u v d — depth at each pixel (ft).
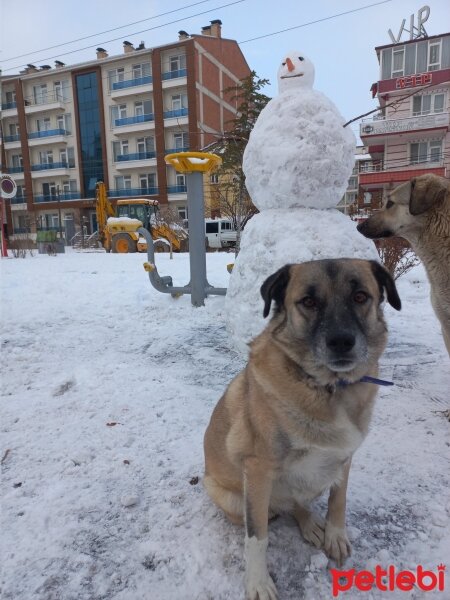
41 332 21.84
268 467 6.88
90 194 171.32
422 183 13.75
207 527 8.15
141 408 13.03
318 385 6.75
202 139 143.95
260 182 16.19
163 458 10.49
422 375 15.28
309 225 15.08
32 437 11.41
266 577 6.82
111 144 164.04
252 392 7.18
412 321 22.47
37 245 92.79
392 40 115.14
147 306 26.76
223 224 99.35
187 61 143.43
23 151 175.94
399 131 103.19
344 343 6.48
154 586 6.89
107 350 18.81
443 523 8.19
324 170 15.34
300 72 16.55
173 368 16.43
